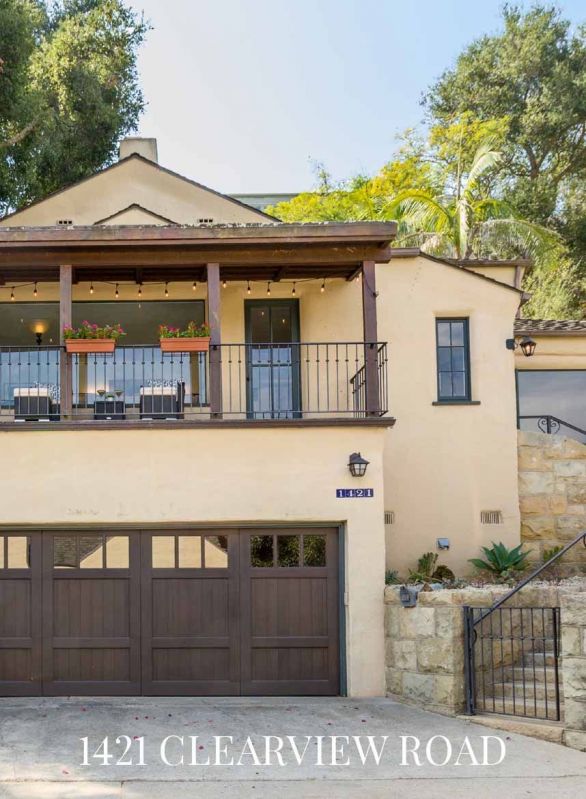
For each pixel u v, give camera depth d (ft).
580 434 50.57
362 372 40.06
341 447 33.37
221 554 33.35
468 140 86.63
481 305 42.83
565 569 41.83
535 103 97.81
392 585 33.76
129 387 40.83
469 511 41.91
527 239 75.36
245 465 33.14
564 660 26.53
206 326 34.45
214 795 22.50
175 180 47.67
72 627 32.86
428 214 75.00
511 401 42.57
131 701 31.78
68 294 33.68
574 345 49.88
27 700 31.83
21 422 32.60
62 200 47.42
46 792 22.56
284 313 42.01
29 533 33.14
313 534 33.68
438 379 42.75
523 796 22.39
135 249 33.73
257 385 41.45
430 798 22.26
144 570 33.14
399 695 31.63
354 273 39.11
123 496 32.81
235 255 34.24
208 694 32.73
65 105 79.56
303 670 33.01
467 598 30.99
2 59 60.75
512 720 27.76
